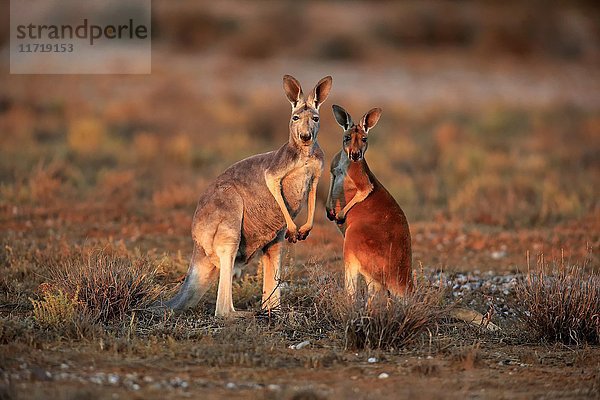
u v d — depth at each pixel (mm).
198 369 19094
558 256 32719
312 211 24062
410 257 23062
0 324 21125
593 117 70625
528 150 59156
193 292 24109
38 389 16875
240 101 71562
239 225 23750
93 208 38344
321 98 23891
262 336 21641
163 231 35375
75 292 23297
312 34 102250
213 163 52406
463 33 112000
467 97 80562
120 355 19875
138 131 61188
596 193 44375
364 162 23859
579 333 22609
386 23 112750
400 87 83750
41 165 42875
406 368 19641
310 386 18000
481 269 31109
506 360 20672
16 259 28672
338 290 22891
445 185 47688
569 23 118938
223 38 103125
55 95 69062
